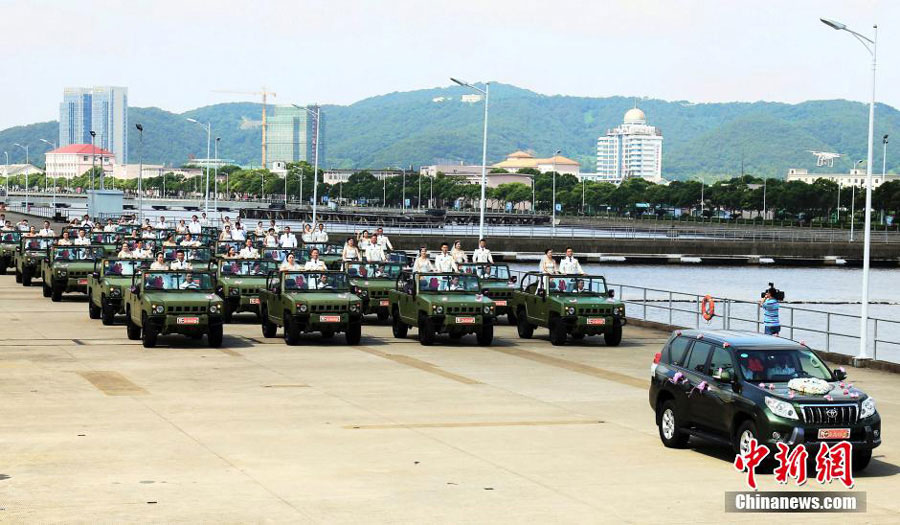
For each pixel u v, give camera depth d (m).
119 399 24.11
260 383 26.70
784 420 17.45
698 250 120.44
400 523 14.68
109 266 39.69
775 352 19.05
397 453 19.12
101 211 107.06
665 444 20.20
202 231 68.12
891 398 26.45
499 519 14.97
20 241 56.50
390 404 24.16
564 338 35.28
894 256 125.38
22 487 16.25
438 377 28.23
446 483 17.00
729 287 95.94
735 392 18.44
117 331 36.88
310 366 29.72
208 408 23.20
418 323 34.72
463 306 34.19
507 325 42.03
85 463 17.91
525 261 114.50
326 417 22.45
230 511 15.12
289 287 34.62
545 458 18.95
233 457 18.55
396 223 177.25
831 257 124.69
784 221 196.25
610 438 20.84
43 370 28.17
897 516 15.51
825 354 34.19
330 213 176.00
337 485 16.72
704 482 17.38
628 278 102.25
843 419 17.61
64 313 42.50
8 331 36.50
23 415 22.05
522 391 26.27
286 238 52.78
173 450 19.02
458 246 43.31
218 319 32.84
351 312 33.88
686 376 19.72
